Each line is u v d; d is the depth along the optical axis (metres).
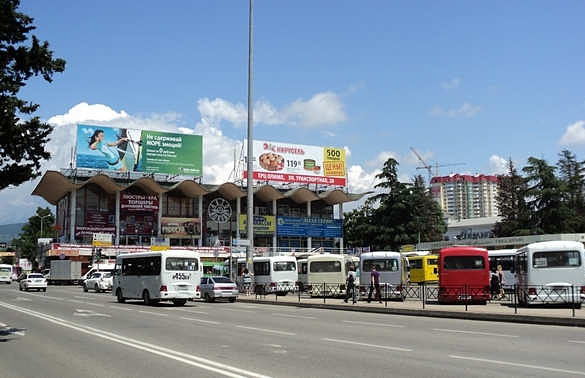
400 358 11.56
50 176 75.00
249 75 39.44
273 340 14.80
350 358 11.60
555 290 24.28
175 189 85.06
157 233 81.81
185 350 13.03
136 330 17.59
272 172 86.19
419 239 79.94
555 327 18.06
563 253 24.58
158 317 22.78
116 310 26.95
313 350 12.84
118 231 78.50
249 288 39.38
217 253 79.50
